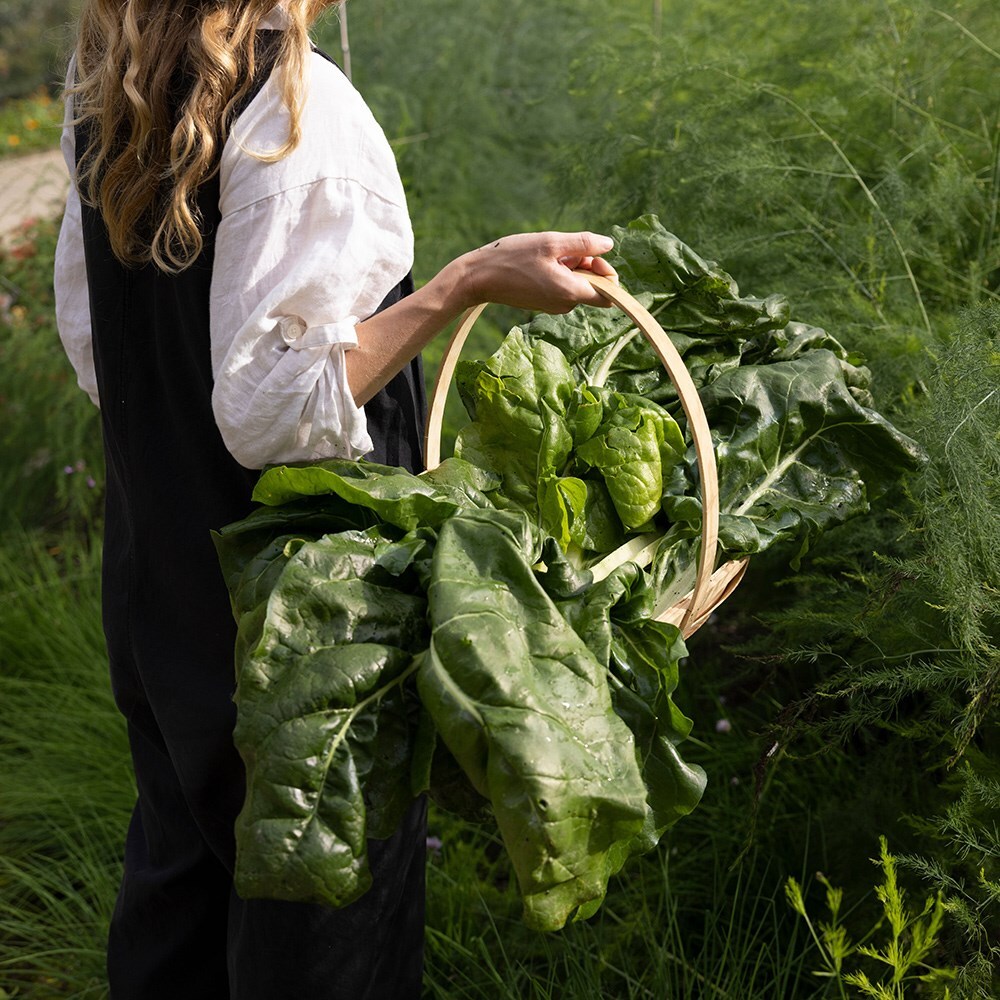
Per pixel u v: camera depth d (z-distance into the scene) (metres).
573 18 4.20
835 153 2.32
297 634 1.03
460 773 1.10
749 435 1.55
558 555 1.20
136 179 1.21
